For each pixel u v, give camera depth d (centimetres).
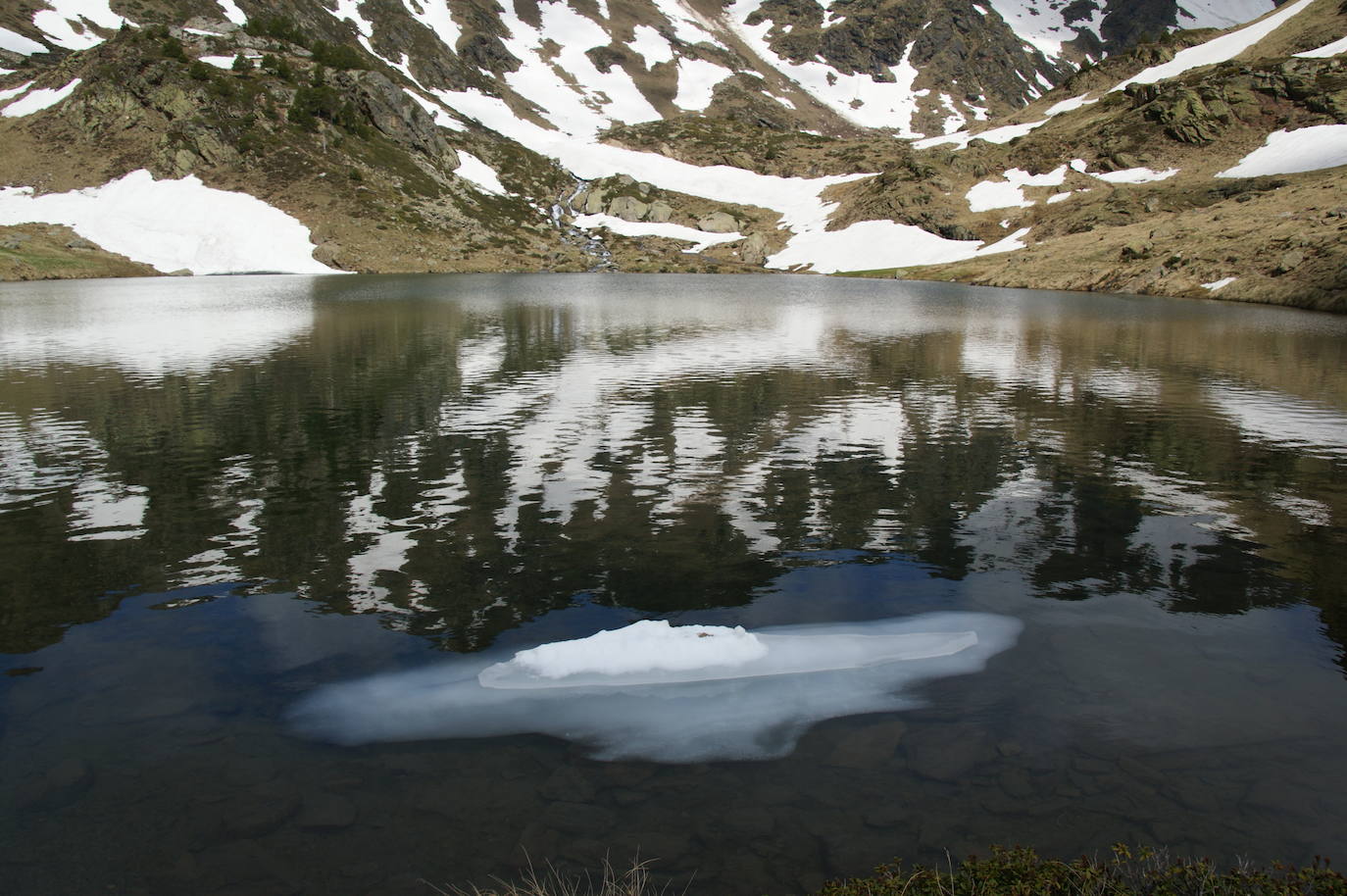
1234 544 1191
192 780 629
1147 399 2319
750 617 945
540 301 5891
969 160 13825
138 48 11869
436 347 3303
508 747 680
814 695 765
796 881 514
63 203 9812
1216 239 7438
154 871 527
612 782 629
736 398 2300
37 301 5516
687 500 1386
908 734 697
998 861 507
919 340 3728
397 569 1084
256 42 14500
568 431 1883
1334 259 5666
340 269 9994
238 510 1323
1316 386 2531
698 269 12319
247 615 942
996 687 779
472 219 12475
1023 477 1539
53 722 714
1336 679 794
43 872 527
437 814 589
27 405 2141
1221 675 800
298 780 630
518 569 1087
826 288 8375
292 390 2359
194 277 8631
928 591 1020
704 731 704
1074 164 12900
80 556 1126
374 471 1555
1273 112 12019
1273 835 557
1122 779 626
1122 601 991
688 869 528
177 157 10644
